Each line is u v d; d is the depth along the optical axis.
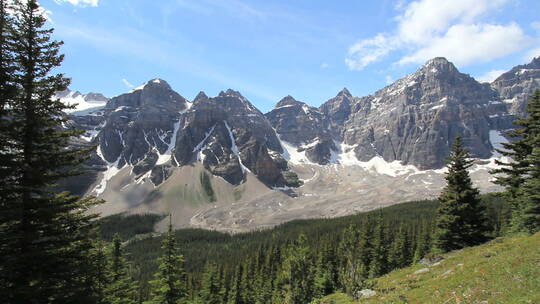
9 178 18.41
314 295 39.31
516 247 24.30
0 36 18.61
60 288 18.86
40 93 20.00
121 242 42.25
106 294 36.19
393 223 133.62
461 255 30.70
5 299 16.92
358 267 28.88
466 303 16.05
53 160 20.09
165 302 38.16
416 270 31.42
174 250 39.28
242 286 86.69
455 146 44.25
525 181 39.72
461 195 41.72
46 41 20.38
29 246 18.47
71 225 20.53
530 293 14.96
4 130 18.12
